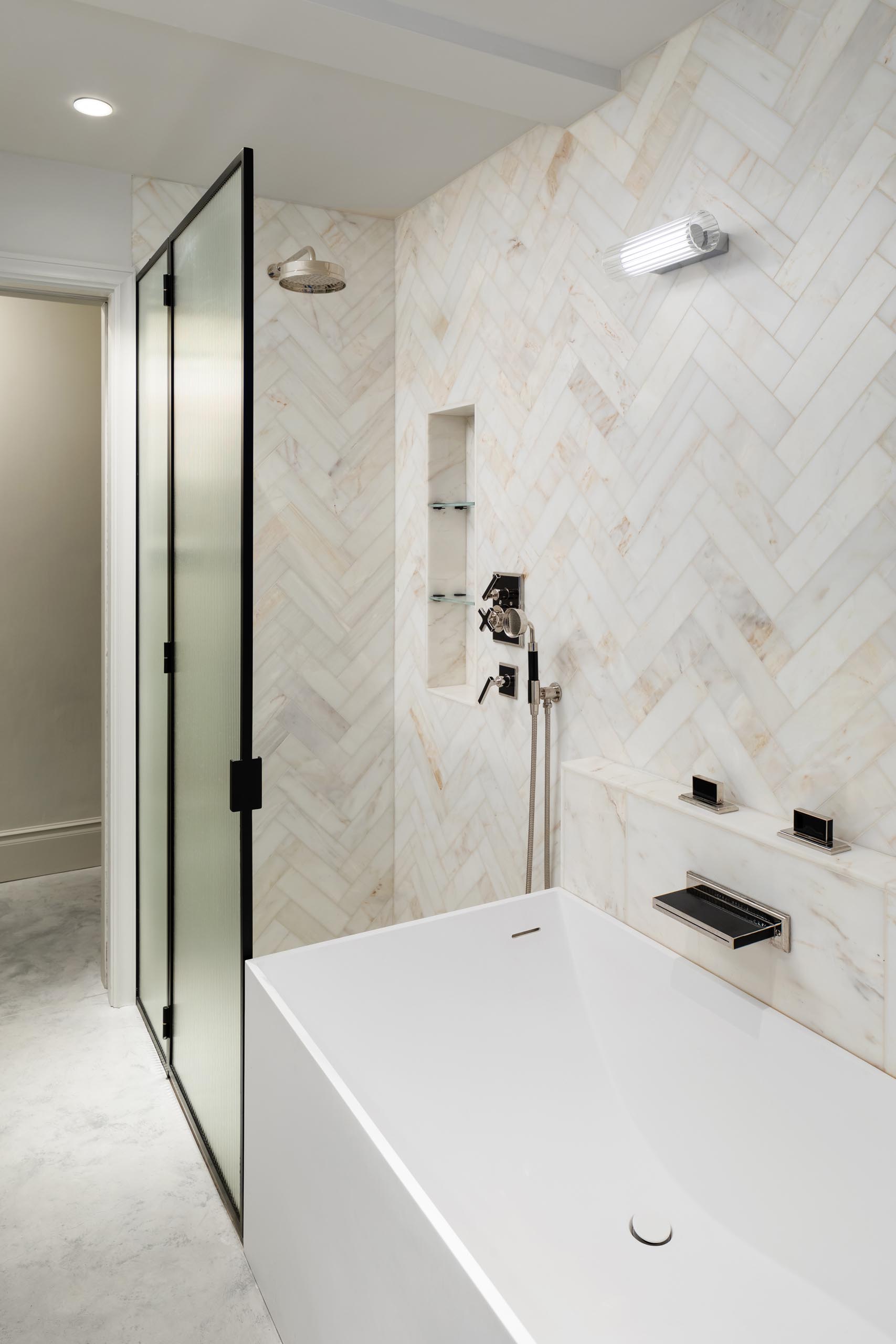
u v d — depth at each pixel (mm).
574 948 2344
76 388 4281
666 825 2066
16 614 4246
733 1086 1882
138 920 3193
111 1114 2631
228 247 2004
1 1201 2277
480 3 1911
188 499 2420
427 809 3336
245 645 1967
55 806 4426
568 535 2498
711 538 2031
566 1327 1514
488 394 2822
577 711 2512
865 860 1691
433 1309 1297
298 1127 1765
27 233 2814
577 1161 1941
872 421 1664
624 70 2197
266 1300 1982
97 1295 2006
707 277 1993
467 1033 2211
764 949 1845
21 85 2342
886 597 1667
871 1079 1611
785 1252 1654
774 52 1806
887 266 1621
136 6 1838
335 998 2094
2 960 3549
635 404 2225
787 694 1878
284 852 3396
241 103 2441
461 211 2924
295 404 3248
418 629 3318
